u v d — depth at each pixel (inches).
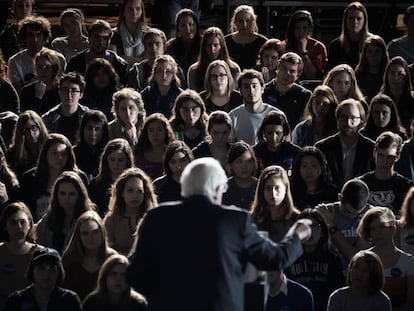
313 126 627.8
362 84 704.4
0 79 676.1
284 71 665.6
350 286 484.1
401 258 510.6
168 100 665.0
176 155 559.8
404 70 667.4
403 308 510.0
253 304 352.2
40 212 570.9
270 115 591.8
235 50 742.5
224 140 589.6
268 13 862.5
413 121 599.2
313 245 504.7
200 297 340.8
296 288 476.7
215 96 656.4
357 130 598.2
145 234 350.3
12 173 579.8
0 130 641.0
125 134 616.4
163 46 710.5
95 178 573.6
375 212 509.0
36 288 478.0
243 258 348.2
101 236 498.0
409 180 571.2
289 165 590.9
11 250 514.9
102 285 466.9
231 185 559.8
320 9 884.0
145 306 467.8
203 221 345.1
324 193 560.4
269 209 518.6
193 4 804.6
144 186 531.5
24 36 722.8
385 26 874.1
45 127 607.2
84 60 714.2
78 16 744.3
